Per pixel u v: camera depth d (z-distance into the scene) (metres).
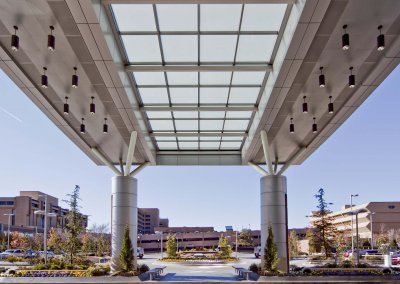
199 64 19.48
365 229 115.56
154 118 27.00
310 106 21.61
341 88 19.34
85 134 26.36
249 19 15.79
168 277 28.39
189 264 49.38
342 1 12.56
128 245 24.59
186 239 127.19
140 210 176.88
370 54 16.05
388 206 114.50
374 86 19.02
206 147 34.28
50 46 13.32
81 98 20.34
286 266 26.25
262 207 27.11
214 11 15.28
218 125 28.73
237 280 24.66
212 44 17.64
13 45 13.02
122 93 19.31
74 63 16.53
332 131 25.61
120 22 15.84
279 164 33.88
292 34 14.42
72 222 37.12
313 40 14.93
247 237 117.00
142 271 26.64
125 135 26.33
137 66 19.02
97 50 15.20
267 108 21.52
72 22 13.51
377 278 23.30
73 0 12.20
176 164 34.75
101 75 17.41
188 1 13.71
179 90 22.55
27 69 17.34
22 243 83.12
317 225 43.44
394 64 16.73
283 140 27.72
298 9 13.41
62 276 23.14
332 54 15.98
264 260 24.75
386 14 13.30
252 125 27.36
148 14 15.38
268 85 20.30
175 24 16.14
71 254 36.22
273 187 26.69
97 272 23.70
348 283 22.66
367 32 14.40
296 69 16.97
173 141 32.09
